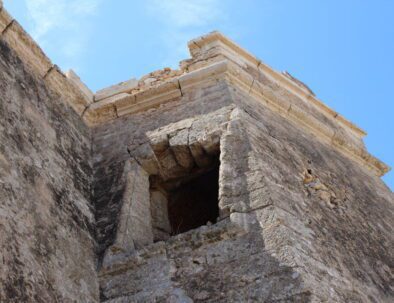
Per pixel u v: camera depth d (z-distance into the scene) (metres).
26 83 8.73
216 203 10.34
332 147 11.95
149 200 8.99
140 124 10.14
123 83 11.36
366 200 10.65
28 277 6.17
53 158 8.33
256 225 7.09
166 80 11.20
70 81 10.21
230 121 9.09
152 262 7.27
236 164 8.12
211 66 10.46
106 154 9.76
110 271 7.40
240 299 6.39
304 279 6.29
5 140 7.25
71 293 6.75
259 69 12.52
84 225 7.99
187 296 6.71
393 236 10.04
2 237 6.13
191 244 7.21
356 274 7.55
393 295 7.89
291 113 11.22
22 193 6.97
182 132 9.38
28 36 9.25
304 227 7.46
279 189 7.87
